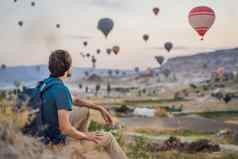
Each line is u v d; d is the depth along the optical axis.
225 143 7.57
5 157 2.66
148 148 7.76
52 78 3.75
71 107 3.66
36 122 3.62
